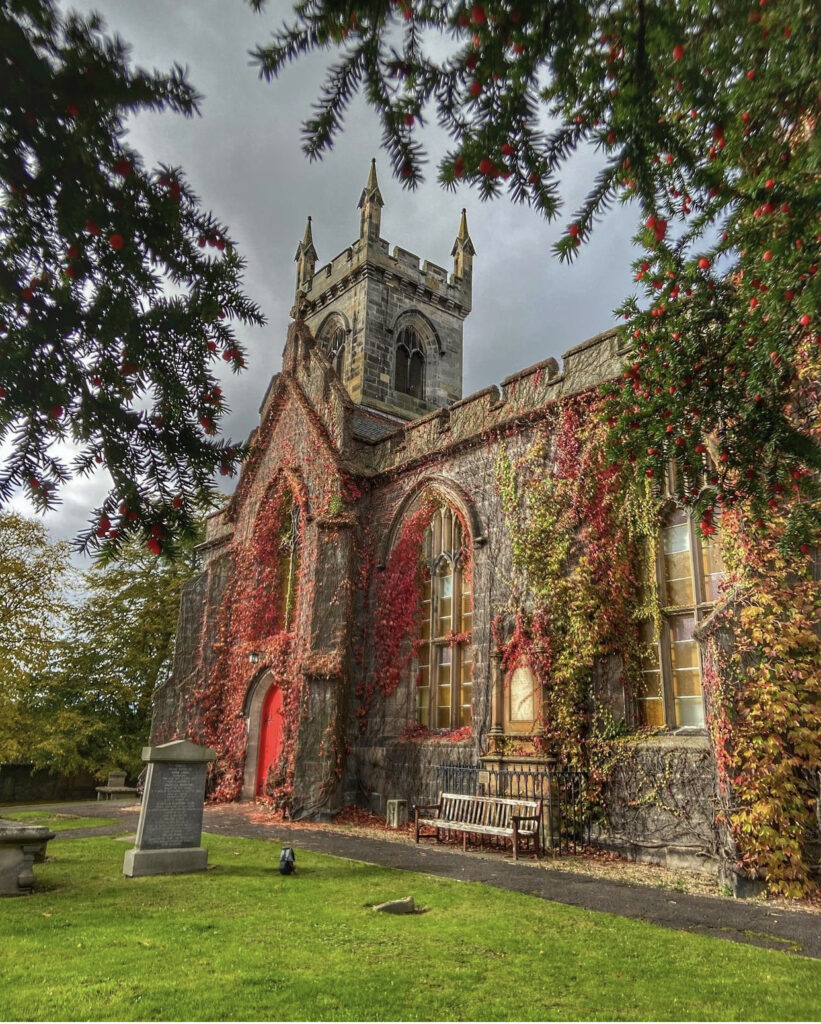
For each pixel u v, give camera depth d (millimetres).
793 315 4797
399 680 17562
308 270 34219
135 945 5988
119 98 2490
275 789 17703
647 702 12492
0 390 2965
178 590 33500
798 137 4047
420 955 5766
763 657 9500
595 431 13898
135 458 3225
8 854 8242
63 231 2820
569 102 3385
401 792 16328
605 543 13305
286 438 22344
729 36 3305
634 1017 4500
